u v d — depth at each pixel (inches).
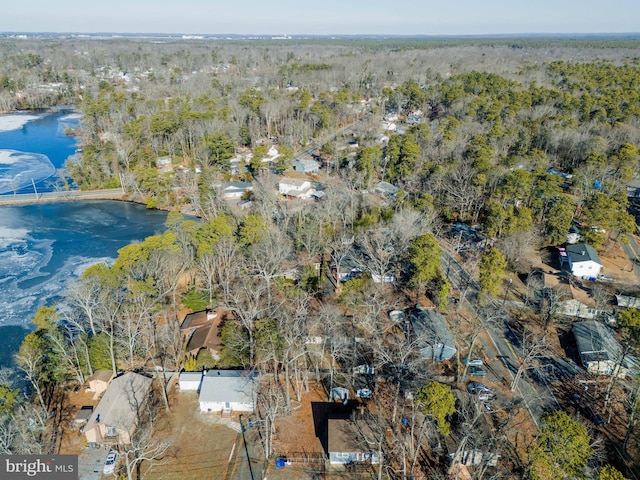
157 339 2062.0
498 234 2928.2
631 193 3690.9
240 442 1578.5
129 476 1322.6
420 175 3577.8
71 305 2314.2
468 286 2524.6
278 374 1891.0
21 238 3189.0
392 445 1510.8
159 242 2326.5
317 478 1445.6
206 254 2377.0
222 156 4087.1
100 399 1712.6
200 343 1985.7
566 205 2878.9
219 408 1711.4
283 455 1525.6
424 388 1417.3
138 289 2054.6
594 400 1747.0
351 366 1926.7
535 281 2440.9
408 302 2370.8
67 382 1836.9
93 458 1504.7
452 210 3398.1
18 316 2319.1
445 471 1456.7
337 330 2062.0
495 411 1603.1
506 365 1932.8
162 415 1688.0
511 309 2317.9
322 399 1768.0
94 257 2938.0
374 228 2938.0
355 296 2303.2
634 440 1568.7
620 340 2032.5
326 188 3693.4
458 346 1967.3
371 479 1441.9
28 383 1834.4
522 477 1380.4
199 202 3531.0
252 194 3745.1
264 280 2389.3
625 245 2982.3
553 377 1866.4
